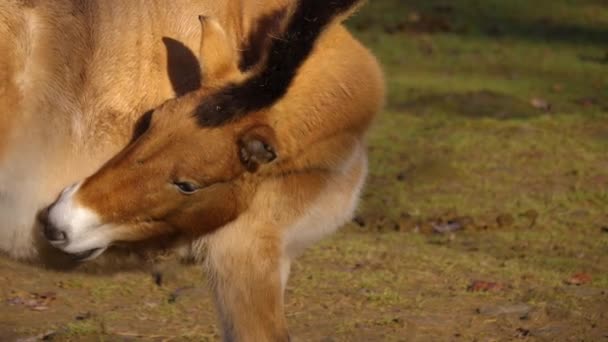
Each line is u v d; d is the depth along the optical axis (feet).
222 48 57.52
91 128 60.59
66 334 75.36
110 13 60.80
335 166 60.49
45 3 60.34
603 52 179.73
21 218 61.31
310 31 57.82
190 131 56.39
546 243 98.22
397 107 143.13
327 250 94.38
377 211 106.01
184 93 60.13
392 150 124.98
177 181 56.54
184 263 63.10
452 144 127.54
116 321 78.43
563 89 155.94
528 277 88.89
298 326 77.92
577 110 144.66
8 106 59.88
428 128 134.10
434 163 120.78
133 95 60.59
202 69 57.82
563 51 179.52
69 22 60.54
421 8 204.13
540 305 82.58
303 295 83.82
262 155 55.83
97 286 85.30
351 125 60.64
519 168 120.26
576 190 113.29
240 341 60.95
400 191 111.96
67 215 56.54
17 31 59.82
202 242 60.85
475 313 81.15
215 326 78.02
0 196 61.00
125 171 56.70
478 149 126.11
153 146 56.59
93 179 57.06
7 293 83.10
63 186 60.90
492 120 137.39
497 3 209.67
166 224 58.70
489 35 188.44
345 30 62.54
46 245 61.93
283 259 61.46
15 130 60.13
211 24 57.36
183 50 60.85
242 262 60.29
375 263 91.50
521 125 135.33
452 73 162.91
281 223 60.13
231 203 58.44
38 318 78.59
